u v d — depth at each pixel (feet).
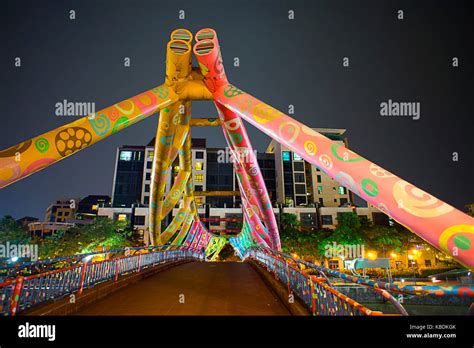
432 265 148.66
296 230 145.48
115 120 27.25
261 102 27.48
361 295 74.43
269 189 212.84
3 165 19.56
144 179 196.44
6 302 17.87
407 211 16.48
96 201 231.71
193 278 42.63
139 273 39.99
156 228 58.29
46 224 175.01
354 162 19.72
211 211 190.19
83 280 25.75
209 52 29.09
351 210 188.55
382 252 143.02
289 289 25.38
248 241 98.27
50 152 22.22
